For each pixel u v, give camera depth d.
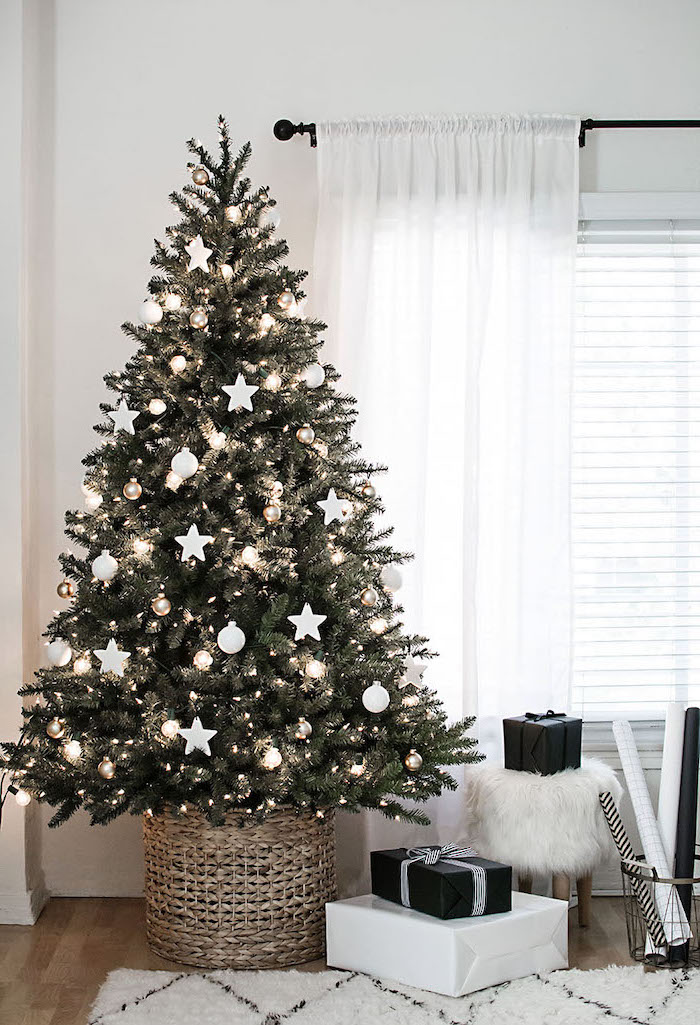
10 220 3.45
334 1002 2.70
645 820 3.16
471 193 3.68
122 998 2.71
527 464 3.66
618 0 3.80
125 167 3.74
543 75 3.79
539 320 3.69
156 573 2.80
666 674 3.84
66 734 2.88
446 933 2.74
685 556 3.84
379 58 3.79
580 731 3.33
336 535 3.02
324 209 3.69
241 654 2.85
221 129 3.16
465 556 3.61
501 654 3.64
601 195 3.78
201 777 2.70
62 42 3.74
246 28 3.78
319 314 3.67
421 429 3.62
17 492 3.43
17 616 3.42
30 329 3.61
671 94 3.80
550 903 2.98
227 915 2.94
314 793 2.92
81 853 3.68
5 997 2.78
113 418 2.95
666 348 3.85
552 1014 2.63
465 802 3.45
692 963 3.02
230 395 2.91
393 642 3.06
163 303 3.04
